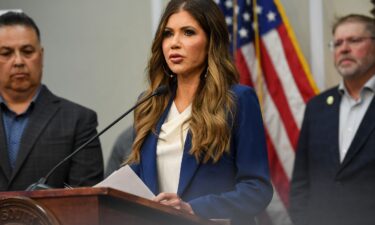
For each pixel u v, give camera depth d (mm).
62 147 10172
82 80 16797
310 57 15461
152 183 7543
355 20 12680
